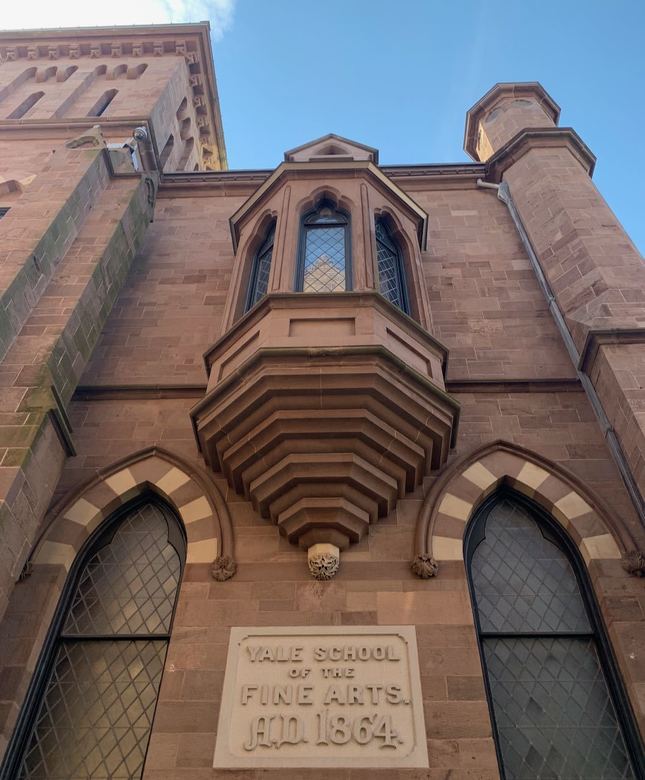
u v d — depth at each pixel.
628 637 6.91
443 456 8.38
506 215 13.55
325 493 7.52
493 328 10.98
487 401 9.59
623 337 9.00
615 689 6.82
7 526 6.90
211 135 23.59
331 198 11.70
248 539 7.82
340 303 8.74
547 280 11.11
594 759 6.43
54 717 6.86
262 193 12.30
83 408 9.77
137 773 6.43
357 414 7.62
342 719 6.20
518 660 7.16
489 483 8.42
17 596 7.43
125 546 8.33
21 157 14.85
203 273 12.58
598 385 9.07
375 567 7.47
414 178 14.55
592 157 14.03
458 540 7.82
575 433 9.05
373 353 7.79
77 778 6.41
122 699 6.98
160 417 9.60
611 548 7.71
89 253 10.54
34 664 7.03
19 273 8.93
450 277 12.07
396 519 7.95
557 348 10.51
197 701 6.46
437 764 5.95
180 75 20.61
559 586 7.77
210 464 8.59
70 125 15.62
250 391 7.82
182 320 11.51
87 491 8.56
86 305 9.77
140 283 12.35
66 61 20.97
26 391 8.00
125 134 15.24
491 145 15.52
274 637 6.87
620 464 8.33
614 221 11.45
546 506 8.35
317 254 10.66
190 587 7.44
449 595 7.21
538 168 13.15
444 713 6.28
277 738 6.10
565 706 6.81
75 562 8.08
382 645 6.76
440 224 13.45
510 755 6.45
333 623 6.97
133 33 21.39
